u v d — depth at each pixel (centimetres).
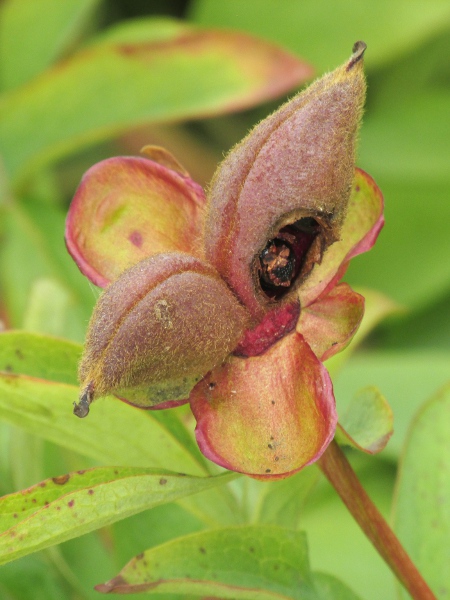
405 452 32
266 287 28
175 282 27
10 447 33
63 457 34
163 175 29
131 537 33
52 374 30
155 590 28
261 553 29
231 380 27
